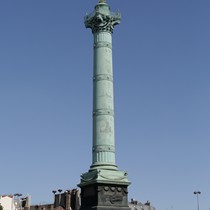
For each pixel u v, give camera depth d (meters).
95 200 46.41
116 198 47.03
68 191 101.88
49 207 107.75
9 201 108.31
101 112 50.00
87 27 55.66
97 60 52.47
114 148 49.62
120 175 48.06
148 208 132.38
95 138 49.47
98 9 54.69
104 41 53.28
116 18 55.16
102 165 48.06
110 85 51.53
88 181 47.41
